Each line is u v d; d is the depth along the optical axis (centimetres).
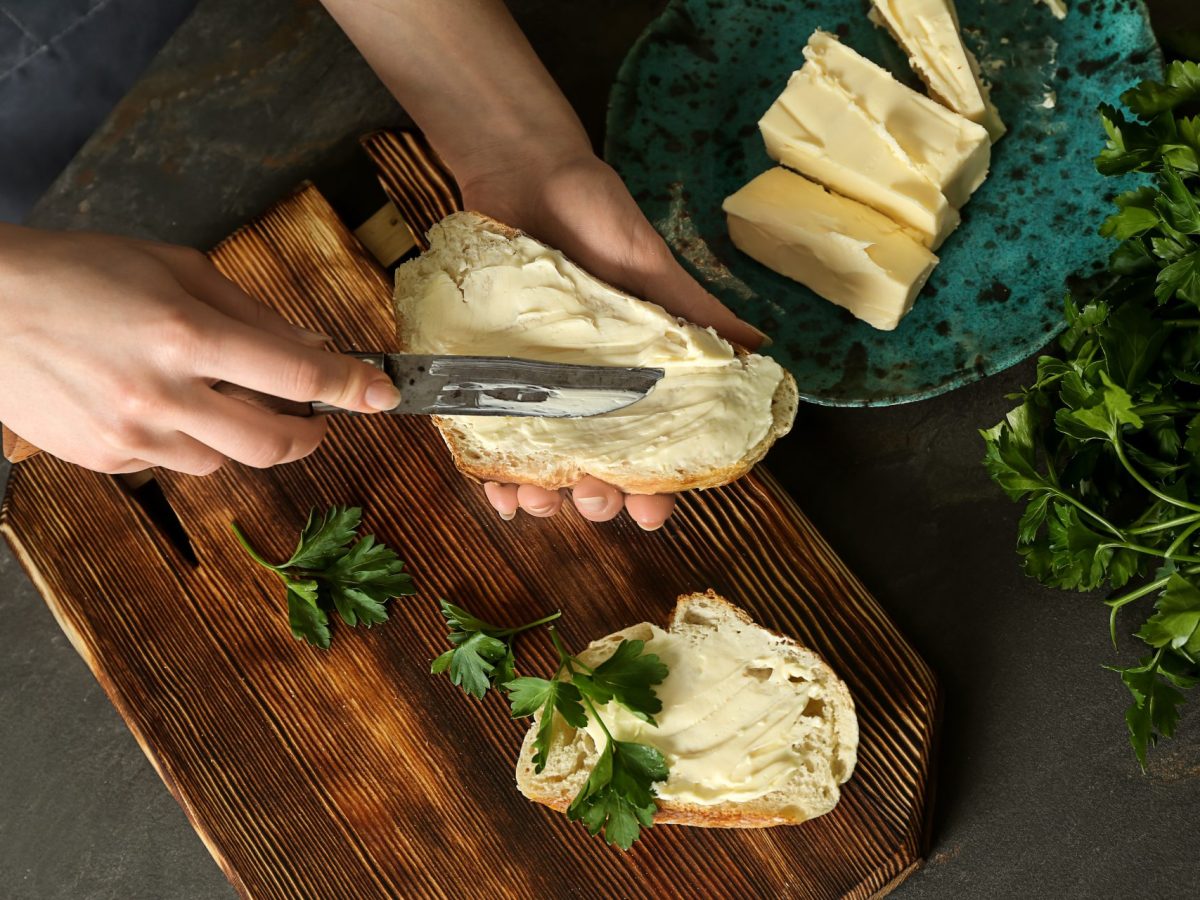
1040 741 70
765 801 69
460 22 71
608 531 72
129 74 73
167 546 74
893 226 72
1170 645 62
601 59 77
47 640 77
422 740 72
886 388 71
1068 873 69
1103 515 70
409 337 69
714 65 76
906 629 72
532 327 67
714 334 67
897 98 72
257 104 78
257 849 72
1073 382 64
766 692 69
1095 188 72
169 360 58
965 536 72
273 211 75
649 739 69
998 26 74
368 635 73
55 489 75
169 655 73
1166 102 64
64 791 76
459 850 71
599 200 70
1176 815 69
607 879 70
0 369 59
